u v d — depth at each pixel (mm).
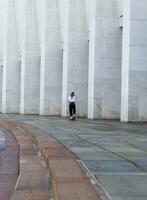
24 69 43250
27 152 12273
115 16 28406
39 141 13023
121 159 9078
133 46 23312
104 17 28359
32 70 43312
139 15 23266
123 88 23938
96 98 28672
